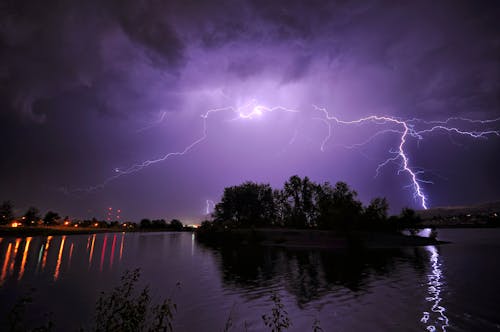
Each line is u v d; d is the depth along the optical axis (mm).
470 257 20438
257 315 8336
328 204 41969
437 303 9031
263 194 64000
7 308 8953
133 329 4309
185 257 24469
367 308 8703
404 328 6996
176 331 7039
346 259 21547
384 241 33844
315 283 12812
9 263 19219
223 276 15008
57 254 25297
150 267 18422
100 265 19031
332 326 7270
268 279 14016
